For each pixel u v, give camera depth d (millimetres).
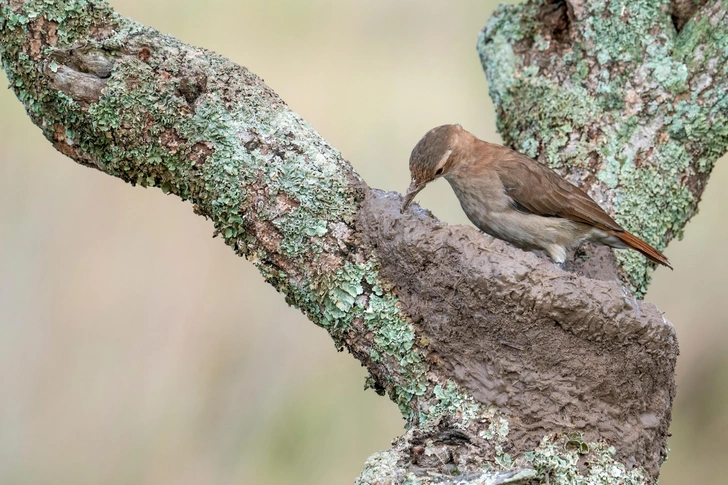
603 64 9695
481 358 7371
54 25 7672
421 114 15328
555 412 7199
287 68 16078
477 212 10883
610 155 9594
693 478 13375
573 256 10258
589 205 9461
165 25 16344
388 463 6875
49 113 7824
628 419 7305
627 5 9633
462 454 7078
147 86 7691
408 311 7574
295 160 7789
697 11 9617
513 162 10234
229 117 7805
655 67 9523
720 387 13633
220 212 7793
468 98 15766
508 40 10375
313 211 7727
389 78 15992
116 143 7777
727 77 9375
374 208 7785
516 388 7262
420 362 7500
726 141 9508
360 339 7688
